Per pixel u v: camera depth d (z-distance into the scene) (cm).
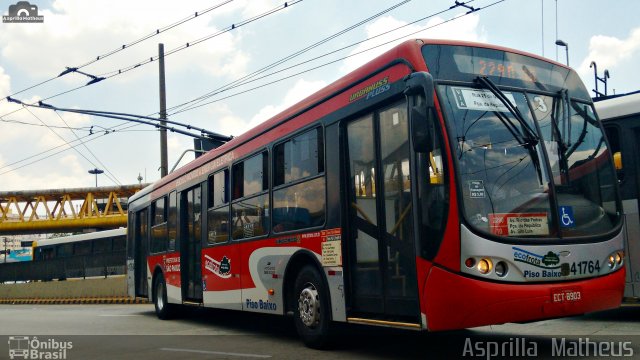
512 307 577
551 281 600
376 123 706
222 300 1064
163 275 1388
